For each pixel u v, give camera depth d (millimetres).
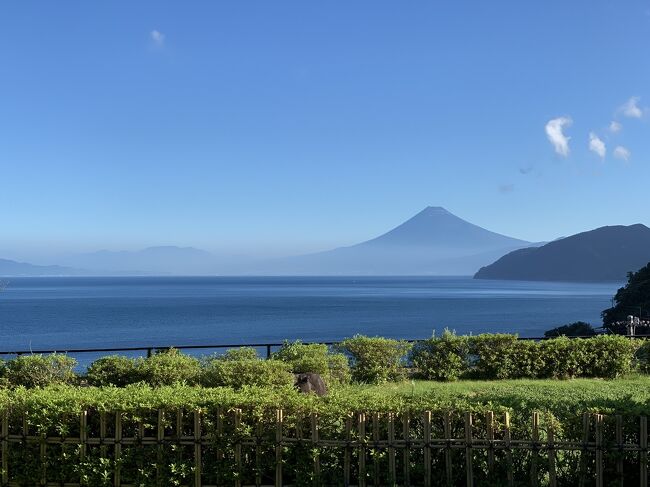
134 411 6219
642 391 12500
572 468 6008
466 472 5980
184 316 92500
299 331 67875
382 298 158000
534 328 71625
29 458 6258
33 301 141875
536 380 14594
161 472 6090
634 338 16484
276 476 6105
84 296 172125
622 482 5840
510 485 5906
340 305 123688
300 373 11977
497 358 14953
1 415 6367
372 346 14672
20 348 52188
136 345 53656
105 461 6102
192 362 11492
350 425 6109
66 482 6219
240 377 10508
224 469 6113
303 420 6223
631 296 61469
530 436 6090
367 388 13242
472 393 12102
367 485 6027
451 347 14969
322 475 6066
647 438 5926
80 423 6238
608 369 15070
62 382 11000
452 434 6133
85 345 54438
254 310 107250
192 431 6266
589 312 102062
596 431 5926
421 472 5996
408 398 6625
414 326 74438
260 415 6184
